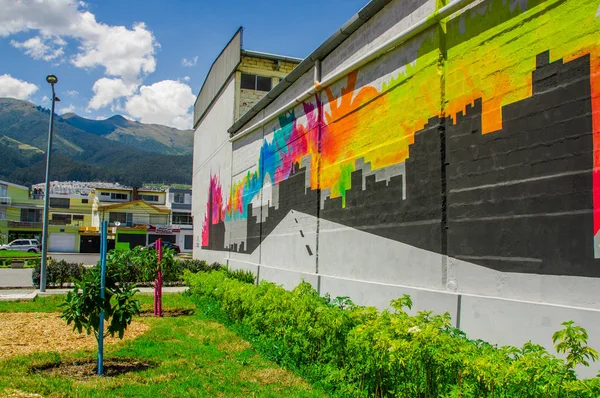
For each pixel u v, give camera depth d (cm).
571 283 518
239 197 1855
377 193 893
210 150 2461
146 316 1155
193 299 1425
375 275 886
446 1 742
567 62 539
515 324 567
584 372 484
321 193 1133
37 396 554
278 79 2138
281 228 1388
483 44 660
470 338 631
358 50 1002
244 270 1683
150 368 690
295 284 1213
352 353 539
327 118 1121
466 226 670
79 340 880
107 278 706
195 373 664
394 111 853
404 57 833
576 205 519
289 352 701
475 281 648
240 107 2058
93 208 6631
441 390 430
